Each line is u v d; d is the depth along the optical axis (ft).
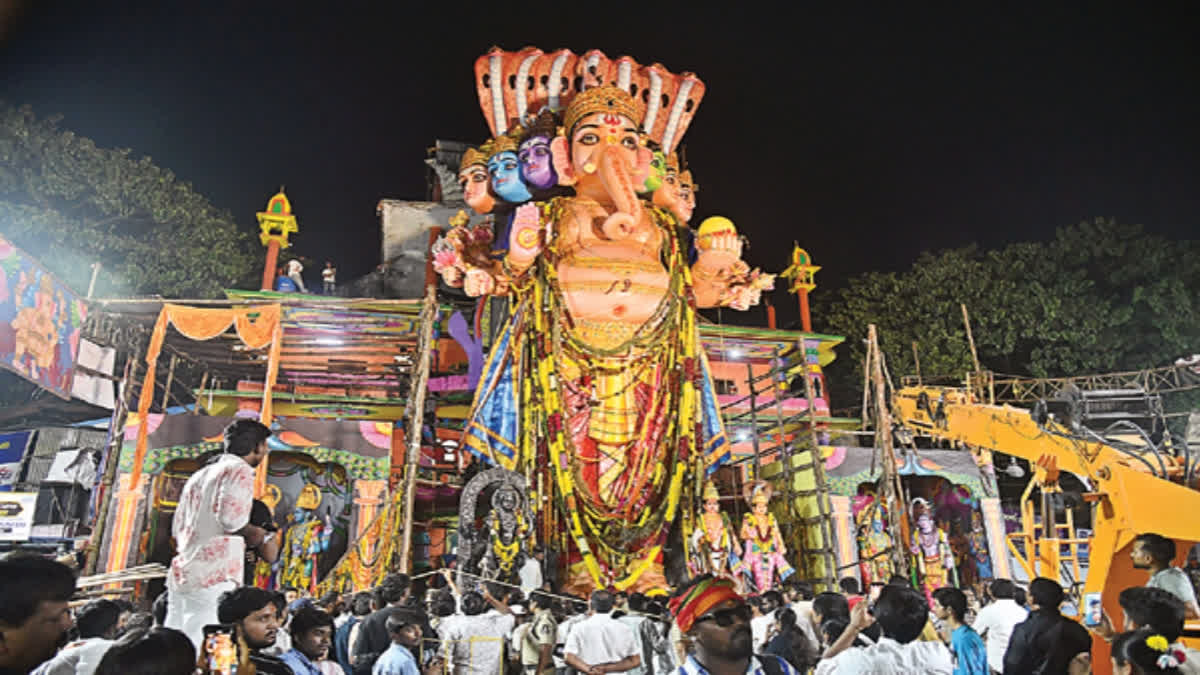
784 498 53.67
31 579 8.87
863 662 12.17
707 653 10.34
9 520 41.93
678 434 44.57
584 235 46.80
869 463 54.08
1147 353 76.84
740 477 61.00
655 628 22.40
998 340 82.99
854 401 92.17
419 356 42.16
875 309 91.04
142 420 42.14
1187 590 19.15
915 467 55.36
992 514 55.26
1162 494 39.17
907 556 53.78
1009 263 86.17
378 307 53.98
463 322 56.95
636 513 43.34
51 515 55.57
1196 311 74.38
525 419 44.86
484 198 50.39
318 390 58.75
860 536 53.47
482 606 25.52
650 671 21.91
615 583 42.06
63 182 63.10
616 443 44.47
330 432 47.70
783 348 65.21
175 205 71.92
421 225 73.72
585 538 42.39
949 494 61.57
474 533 41.91
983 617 22.34
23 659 8.76
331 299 48.67
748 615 10.52
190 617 15.60
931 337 85.30
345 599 31.89
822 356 68.03
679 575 45.24
